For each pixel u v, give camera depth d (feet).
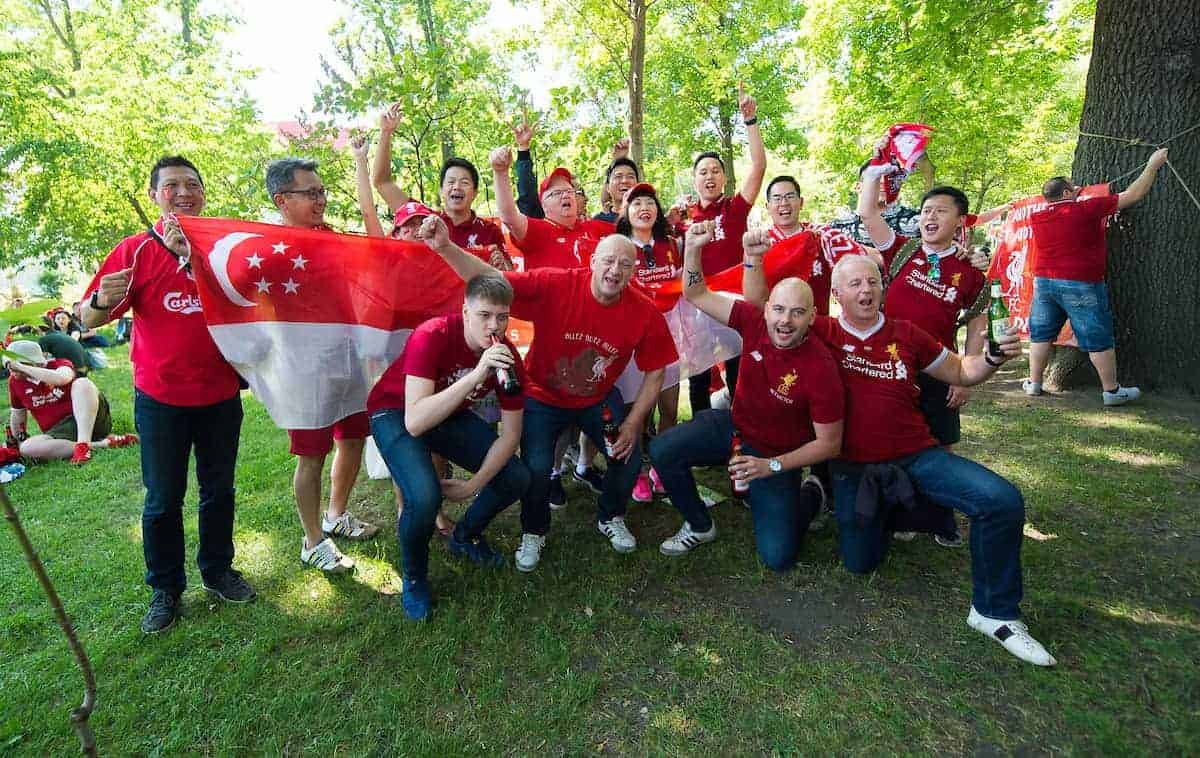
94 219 47.16
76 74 44.50
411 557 9.76
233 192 41.68
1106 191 17.87
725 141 55.06
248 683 8.62
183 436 9.63
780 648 9.01
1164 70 17.39
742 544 11.83
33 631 9.77
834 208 65.92
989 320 9.75
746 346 10.69
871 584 10.37
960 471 9.21
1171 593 9.75
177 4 60.70
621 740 7.61
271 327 10.12
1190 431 15.74
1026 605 9.58
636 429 11.47
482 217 14.30
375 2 29.04
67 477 16.49
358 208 20.79
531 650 9.15
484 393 10.30
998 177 60.59
